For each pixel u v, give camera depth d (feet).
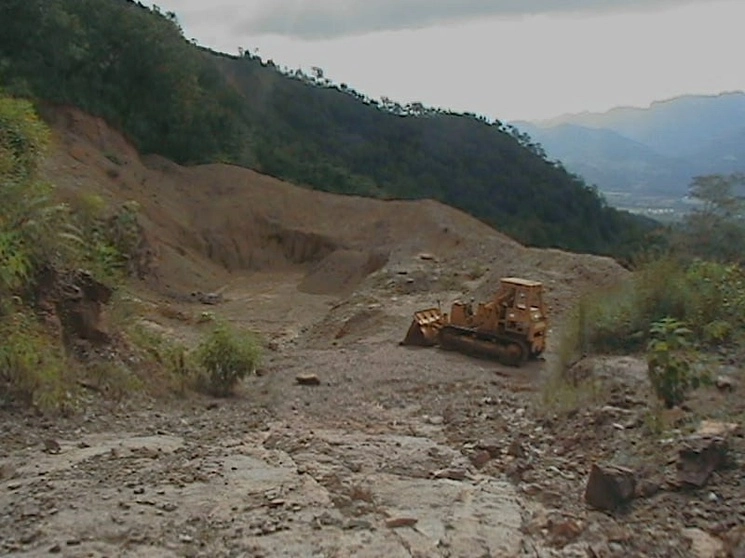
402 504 18.80
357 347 65.67
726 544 15.44
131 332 39.01
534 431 27.20
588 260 84.07
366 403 38.14
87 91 136.05
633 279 47.32
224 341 39.83
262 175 146.41
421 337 64.03
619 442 22.65
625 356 37.83
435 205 131.03
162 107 148.05
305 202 139.13
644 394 27.35
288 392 41.22
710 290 38.93
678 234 54.60
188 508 18.29
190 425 29.99
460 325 60.49
